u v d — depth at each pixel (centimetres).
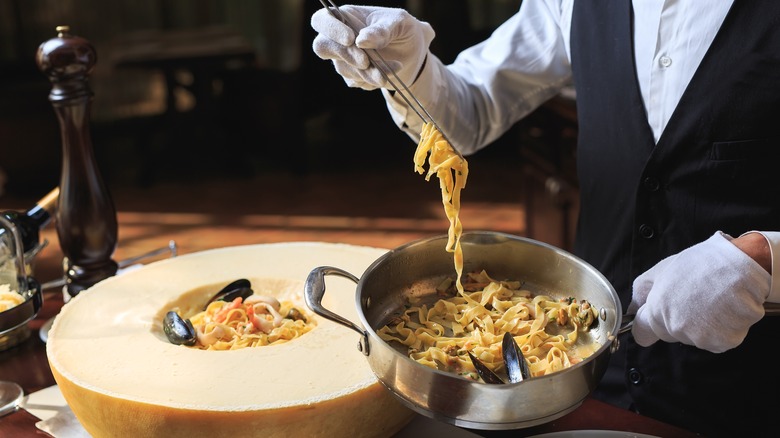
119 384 102
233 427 96
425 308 114
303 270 139
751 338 126
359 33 113
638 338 100
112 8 618
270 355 109
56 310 151
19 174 493
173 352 111
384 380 90
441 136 118
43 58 141
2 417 114
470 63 164
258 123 540
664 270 100
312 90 538
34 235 150
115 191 506
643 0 129
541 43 155
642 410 138
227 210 461
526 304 112
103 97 623
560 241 290
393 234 409
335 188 495
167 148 537
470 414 84
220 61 514
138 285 134
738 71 119
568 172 275
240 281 136
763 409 129
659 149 128
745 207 124
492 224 420
